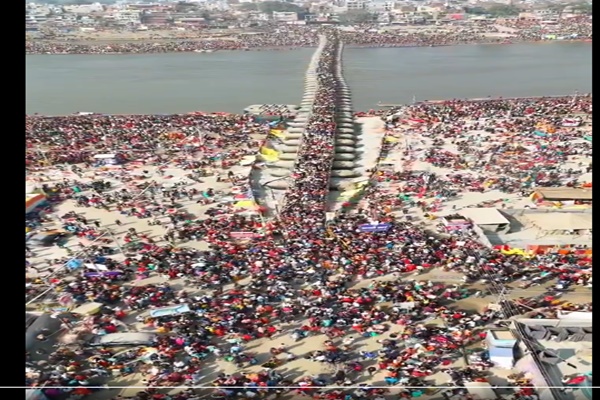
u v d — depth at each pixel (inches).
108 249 3371.1
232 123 6702.8
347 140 5890.8
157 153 5497.1
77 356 2379.4
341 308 2711.6
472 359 2358.5
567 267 3090.6
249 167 5017.2
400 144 5797.2
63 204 4165.8
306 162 4938.5
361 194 4362.7
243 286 2942.9
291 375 2282.2
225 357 2379.4
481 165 4985.2
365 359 2374.5
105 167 5064.0
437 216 3890.3
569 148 5369.1
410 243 3348.9
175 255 3262.8
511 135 5954.7
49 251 3383.4
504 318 2632.9
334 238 3432.6
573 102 7534.5
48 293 2851.9
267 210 4047.7
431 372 2279.8
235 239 3521.2
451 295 2829.7
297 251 3267.7
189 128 6437.0
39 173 4884.4
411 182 4579.2
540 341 2495.1
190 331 2534.5
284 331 2566.4
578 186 4340.6
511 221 3779.5
